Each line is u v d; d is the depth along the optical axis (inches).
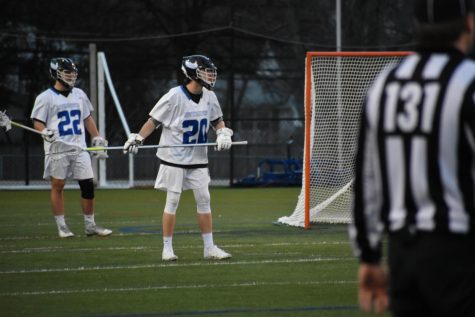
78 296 813.2
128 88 3292.3
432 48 406.3
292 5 3270.2
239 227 1418.6
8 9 3216.0
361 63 1592.0
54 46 3218.5
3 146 2994.6
